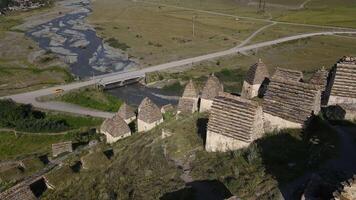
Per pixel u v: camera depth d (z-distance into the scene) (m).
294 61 142.00
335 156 45.91
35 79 126.94
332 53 149.75
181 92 120.06
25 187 57.25
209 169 50.50
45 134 94.69
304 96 55.38
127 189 51.38
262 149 50.62
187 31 182.25
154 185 50.34
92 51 157.50
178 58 145.25
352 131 52.44
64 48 161.50
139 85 126.69
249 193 43.03
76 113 105.06
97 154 65.94
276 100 57.06
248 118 52.06
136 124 84.25
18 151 89.81
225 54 148.75
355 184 30.38
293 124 54.97
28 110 103.19
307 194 38.66
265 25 191.12
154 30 184.75
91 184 57.50
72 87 118.62
